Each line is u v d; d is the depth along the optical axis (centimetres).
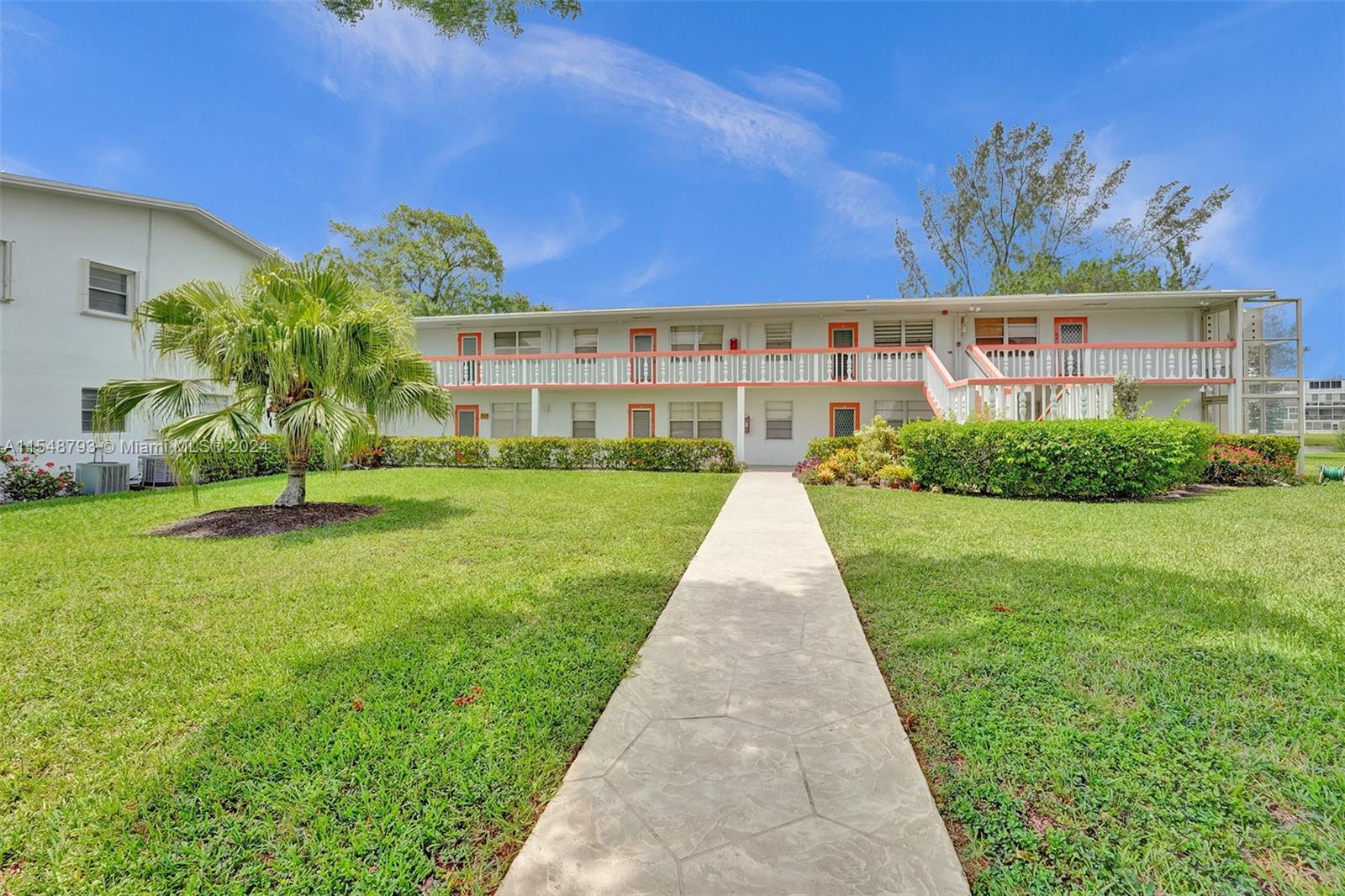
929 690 291
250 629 390
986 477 1012
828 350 1628
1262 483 1185
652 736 254
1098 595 430
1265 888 171
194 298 787
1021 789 215
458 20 614
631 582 489
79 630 390
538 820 202
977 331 1708
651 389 1848
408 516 818
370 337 826
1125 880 173
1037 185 2880
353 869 180
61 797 221
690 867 179
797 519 802
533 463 1652
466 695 290
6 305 1083
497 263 3256
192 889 176
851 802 209
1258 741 242
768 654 343
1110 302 1577
